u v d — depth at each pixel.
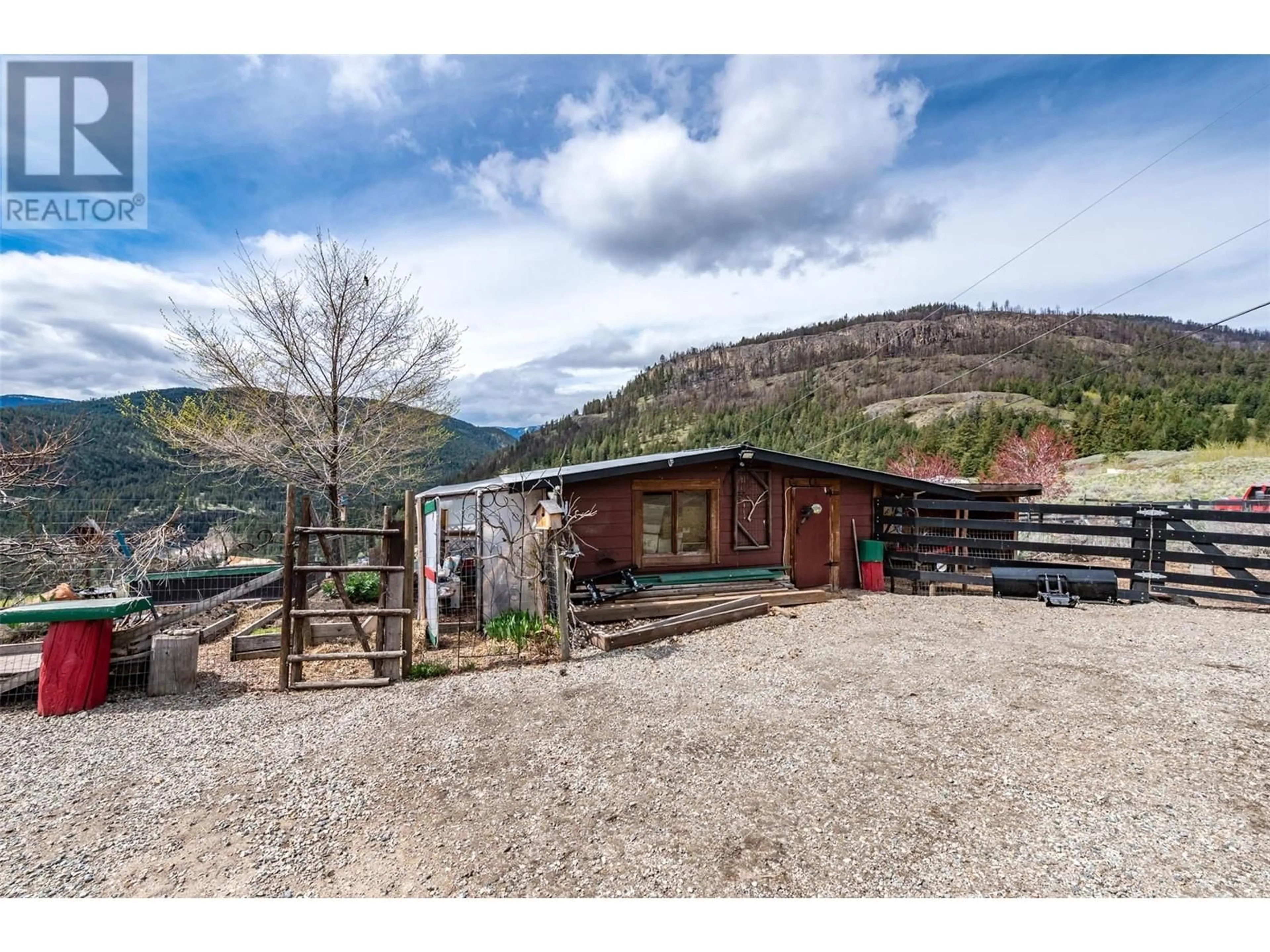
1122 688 5.52
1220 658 6.43
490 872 3.01
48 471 8.59
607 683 6.02
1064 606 9.48
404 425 14.49
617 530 9.69
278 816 3.54
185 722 5.09
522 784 3.91
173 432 11.94
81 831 3.40
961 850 3.11
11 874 3.03
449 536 8.85
